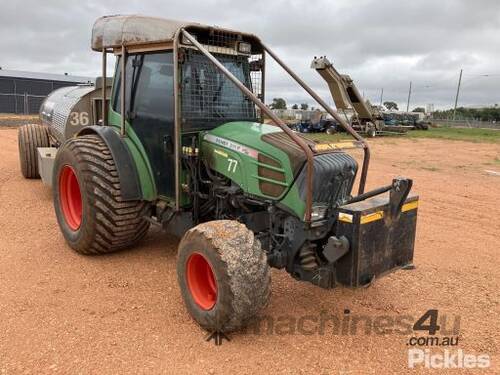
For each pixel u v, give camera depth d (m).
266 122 5.23
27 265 4.84
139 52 4.75
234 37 4.73
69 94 8.60
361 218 3.42
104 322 3.80
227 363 3.32
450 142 22.98
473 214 7.54
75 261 4.98
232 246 3.45
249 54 4.90
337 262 3.58
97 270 4.78
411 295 4.50
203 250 3.56
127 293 4.31
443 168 12.90
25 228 5.98
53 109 8.81
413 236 3.89
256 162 4.00
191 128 4.48
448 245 5.96
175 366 3.26
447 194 9.09
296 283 4.64
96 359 3.30
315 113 26.25
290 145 3.86
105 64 5.32
